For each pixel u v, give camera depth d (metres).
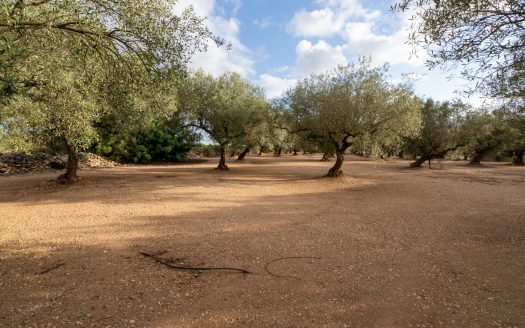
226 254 6.09
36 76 5.32
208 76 23.17
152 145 33.69
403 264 5.65
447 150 27.17
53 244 6.61
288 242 6.88
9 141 6.75
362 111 17.03
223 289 4.62
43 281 4.82
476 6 4.86
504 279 5.01
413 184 17.56
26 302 4.18
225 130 23.58
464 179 20.28
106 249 6.32
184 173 22.45
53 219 8.80
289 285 4.77
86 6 5.11
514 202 12.10
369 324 3.72
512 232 7.79
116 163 29.78
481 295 4.46
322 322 3.75
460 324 3.72
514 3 4.73
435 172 25.25
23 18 4.83
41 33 5.15
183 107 22.05
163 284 4.77
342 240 7.05
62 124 6.75
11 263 5.54
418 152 29.84
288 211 10.12
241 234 7.46
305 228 8.06
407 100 17.05
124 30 5.64
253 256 6.00
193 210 10.05
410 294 4.48
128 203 11.14
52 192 13.61
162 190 14.13
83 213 9.55
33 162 23.20
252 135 24.64
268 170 25.41
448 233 7.71
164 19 5.88
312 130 19.31
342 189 15.47
